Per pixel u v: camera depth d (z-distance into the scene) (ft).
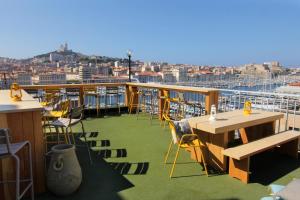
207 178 10.66
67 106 15.52
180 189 9.67
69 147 9.50
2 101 11.06
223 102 19.06
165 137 16.90
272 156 13.29
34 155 9.26
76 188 9.30
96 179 10.57
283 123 16.66
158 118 23.32
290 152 13.16
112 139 16.51
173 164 12.17
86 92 24.68
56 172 8.89
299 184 6.29
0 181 8.20
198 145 11.27
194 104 19.27
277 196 5.84
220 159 11.40
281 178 10.67
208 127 10.61
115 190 9.61
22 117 8.95
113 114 25.54
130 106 26.25
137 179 10.57
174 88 20.06
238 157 9.68
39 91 22.45
